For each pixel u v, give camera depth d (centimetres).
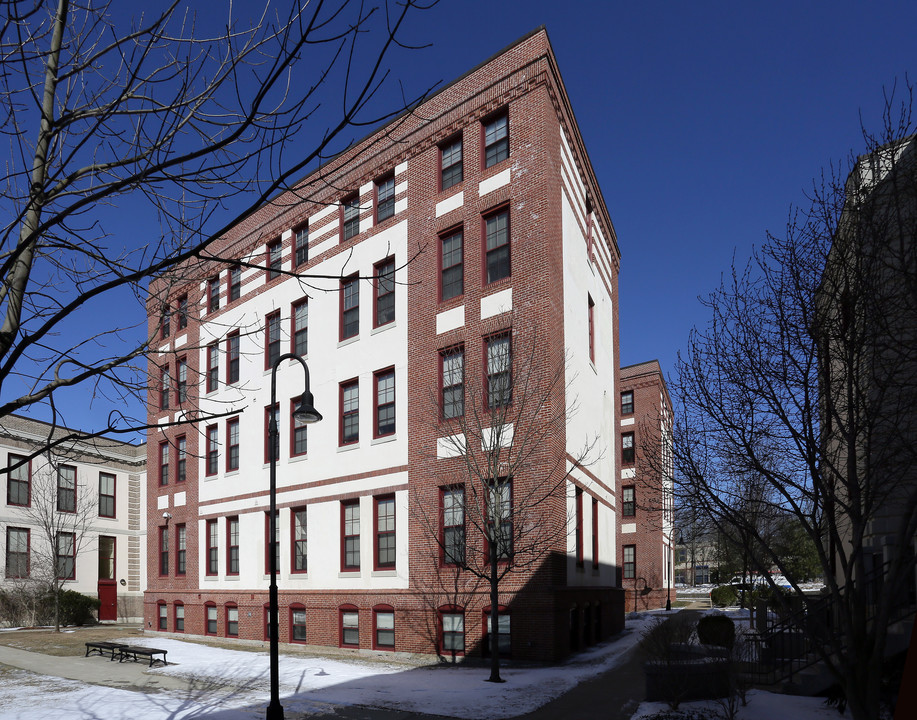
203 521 3094
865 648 829
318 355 2683
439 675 1792
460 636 2069
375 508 2381
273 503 1383
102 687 1738
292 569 2647
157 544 3372
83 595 3884
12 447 3684
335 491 2512
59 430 3916
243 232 3117
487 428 2097
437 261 2352
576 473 2256
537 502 1883
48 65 561
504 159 2245
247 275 3058
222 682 1783
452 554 2098
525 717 1308
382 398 2436
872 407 870
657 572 4484
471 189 2291
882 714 1130
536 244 2105
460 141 2391
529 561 1844
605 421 2856
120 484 4362
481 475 1877
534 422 1991
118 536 4303
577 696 1483
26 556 3694
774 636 1639
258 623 2706
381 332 2456
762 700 1320
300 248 2880
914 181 876
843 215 968
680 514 1535
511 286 2139
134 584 4378
